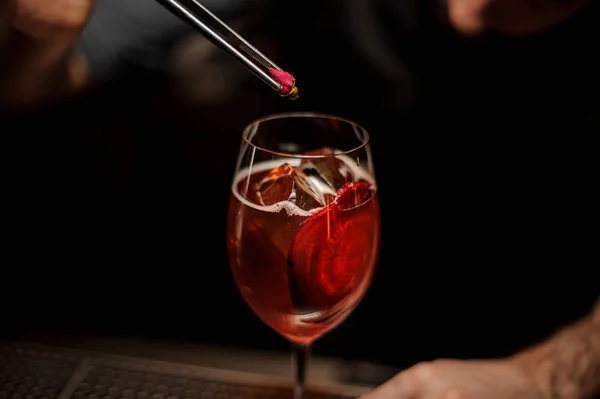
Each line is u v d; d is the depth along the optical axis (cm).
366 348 85
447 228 86
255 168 45
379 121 84
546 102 81
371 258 47
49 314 88
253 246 44
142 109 86
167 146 88
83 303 90
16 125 86
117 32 82
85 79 83
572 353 61
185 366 57
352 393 55
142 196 90
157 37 83
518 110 82
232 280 91
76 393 53
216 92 85
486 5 74
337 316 46
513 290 87
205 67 84
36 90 79
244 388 55
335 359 77
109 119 87
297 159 45
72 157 89
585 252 85
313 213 43
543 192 84
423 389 52
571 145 82
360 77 82
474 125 83
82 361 57
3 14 69
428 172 84
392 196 85
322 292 44
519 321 87
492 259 86
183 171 89
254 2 80
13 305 88
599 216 84
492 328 87
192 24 41
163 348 62
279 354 62
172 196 90
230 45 41
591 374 59
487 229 85
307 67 83
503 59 80
